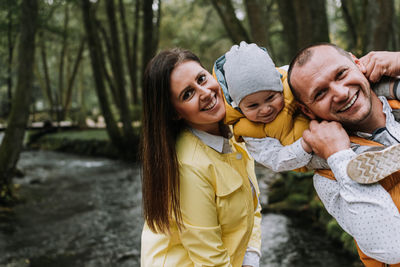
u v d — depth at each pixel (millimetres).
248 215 1342
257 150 1249
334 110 1104
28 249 5973
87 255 5773
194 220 1243
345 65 1083
